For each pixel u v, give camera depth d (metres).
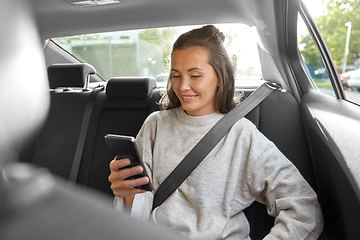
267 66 1.57
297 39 1.34
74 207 0.11
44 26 1.80
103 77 2.37
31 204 0.10
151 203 1.06
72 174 1.80
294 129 1.34
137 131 1.75
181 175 1.06
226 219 0.98
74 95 1.99
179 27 1.83
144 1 1.55
